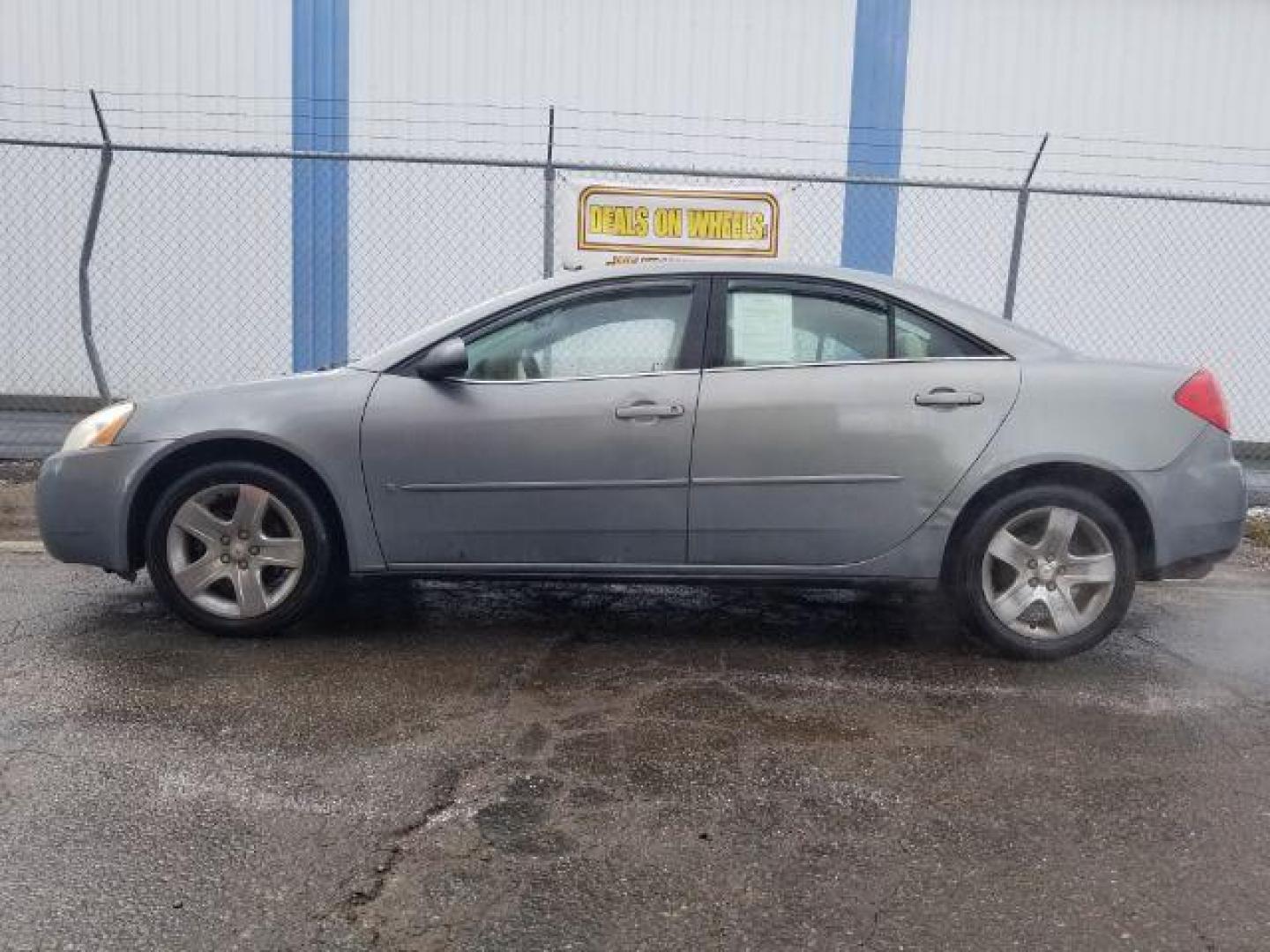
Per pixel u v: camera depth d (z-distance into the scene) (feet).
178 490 14.01
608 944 7.59
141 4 35.68
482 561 14.14
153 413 14.14
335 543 14.42
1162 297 36.91
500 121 36.37
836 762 10.80
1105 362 14.23
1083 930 7.91
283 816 9.32
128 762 10.34
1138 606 17.89
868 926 7.89
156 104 35.99
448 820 9.33
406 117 36.27
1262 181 36.55
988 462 13.67
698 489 13.84
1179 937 7.84
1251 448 36.37
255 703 12.00
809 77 36.63
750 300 14.28
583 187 25.18
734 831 9.29
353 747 10.85
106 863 8.48
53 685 12.47
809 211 36.96
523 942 7.57
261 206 36.24
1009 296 25.20
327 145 36.17
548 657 13.98
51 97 35.86
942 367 13.96
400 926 7.73
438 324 14.39
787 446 13.75
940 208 36.83
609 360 14.21
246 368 36.52
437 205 36.45
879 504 13.79
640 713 12.03
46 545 14.39
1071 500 13.79
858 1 36.40
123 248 36.19
